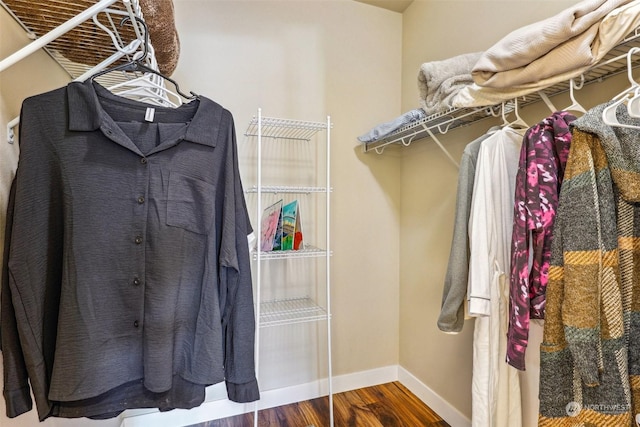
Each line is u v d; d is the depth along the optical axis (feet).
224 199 2.87
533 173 2.83
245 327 2.92
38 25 2.90
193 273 2.72
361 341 6.46
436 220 5.69
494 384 3.27
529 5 4.12
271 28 5.69
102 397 2.49
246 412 5.67
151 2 2.89
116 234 2.48
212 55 5.35
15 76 2.77
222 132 2.90
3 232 2.54
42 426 2.99
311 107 5.97
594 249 2.34
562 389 2.51
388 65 6.57
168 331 2.60
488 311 3.19
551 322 2.55
